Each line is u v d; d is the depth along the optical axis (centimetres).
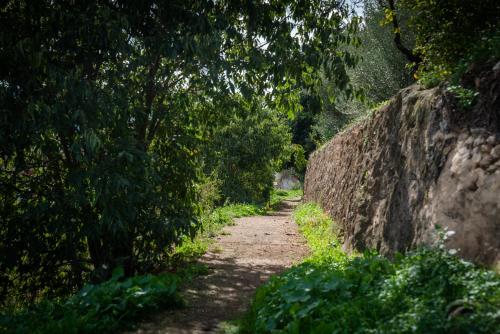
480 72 541
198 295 653
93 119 634
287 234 1356
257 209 2283
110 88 687
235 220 1788
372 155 897
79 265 762
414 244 583
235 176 2495
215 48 689
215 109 923
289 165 4675
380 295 393
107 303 516
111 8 685
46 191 723
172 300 584
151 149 873
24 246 700
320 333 369
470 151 509
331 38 804
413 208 618
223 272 820
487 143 492
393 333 323
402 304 370
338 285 448
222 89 763
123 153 636
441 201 529
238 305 604
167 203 769
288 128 2970
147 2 676
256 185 2658
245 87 777
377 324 353
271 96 894
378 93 1320
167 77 828
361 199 888
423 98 667
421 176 614
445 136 570
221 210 2003
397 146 747
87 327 463
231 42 823
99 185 622
